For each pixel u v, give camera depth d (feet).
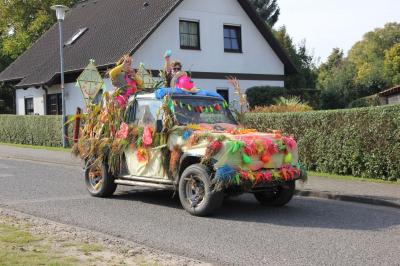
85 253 22.02
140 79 39.29
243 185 30.48
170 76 39.37
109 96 38.52
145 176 35.63
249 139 31.32
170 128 33.50
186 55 88.69
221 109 36.52
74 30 107.96
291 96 90.79
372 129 44.09
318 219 30.86
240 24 95.61
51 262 20.18
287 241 25.50
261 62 98.22
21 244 23.15
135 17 91.40
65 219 30.76
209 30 91.66
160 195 39.86
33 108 106.73
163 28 86.33
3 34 147.64
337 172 47.60
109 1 108.68
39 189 42.14
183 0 88.58
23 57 117.29
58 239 24.48
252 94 90.17
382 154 43.62
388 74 207.82
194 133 31.89
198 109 35.19
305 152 49.80
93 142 38.55
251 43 96.94
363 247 24.31
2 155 71.77
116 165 37.37
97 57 86.89
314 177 46.01
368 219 30.83
